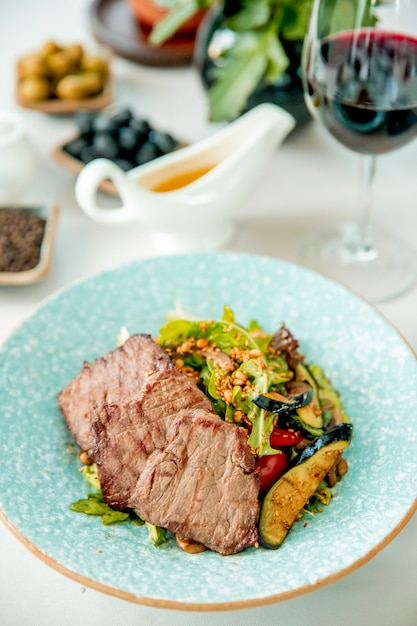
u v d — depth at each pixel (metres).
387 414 0.54
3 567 0.51
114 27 0.93
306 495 0.51
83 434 0.54
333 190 0.77
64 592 0.50
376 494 0.50
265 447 0.52
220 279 0.63
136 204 0.66
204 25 0.81
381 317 0.58
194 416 0.51
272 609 0.49
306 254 0.71
